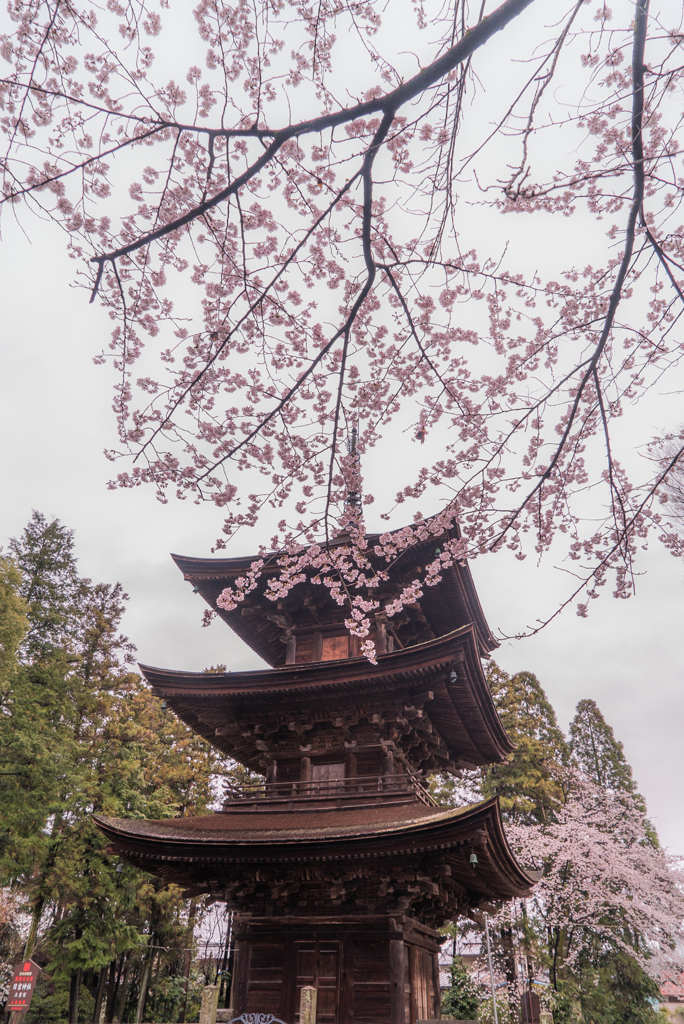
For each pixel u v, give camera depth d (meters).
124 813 33.03
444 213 6.10
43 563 37.59
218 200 5.20
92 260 5.41
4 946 34.09
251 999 16.52
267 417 6.87
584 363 7.46
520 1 4.48
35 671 32.44
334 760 19.64
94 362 7.89
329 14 6.16
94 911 31.73
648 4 4.86
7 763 28.89
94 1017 35.50
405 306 6.56
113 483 9.32
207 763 43.12
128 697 39.25
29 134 5.59
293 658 21.66
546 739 43.34
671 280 5.95
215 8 6.27
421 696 18.50
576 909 36.31
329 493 7.40
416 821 15.56
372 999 15.63
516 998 31.78
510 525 7.94
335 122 5.05
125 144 5.37
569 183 5.12
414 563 20.09
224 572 21.66
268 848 16.12
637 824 40.25
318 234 8.30
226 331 7.81
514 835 37.66
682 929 34.44
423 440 8.85
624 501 7.67
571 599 7.18
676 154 5.41
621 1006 33.91
